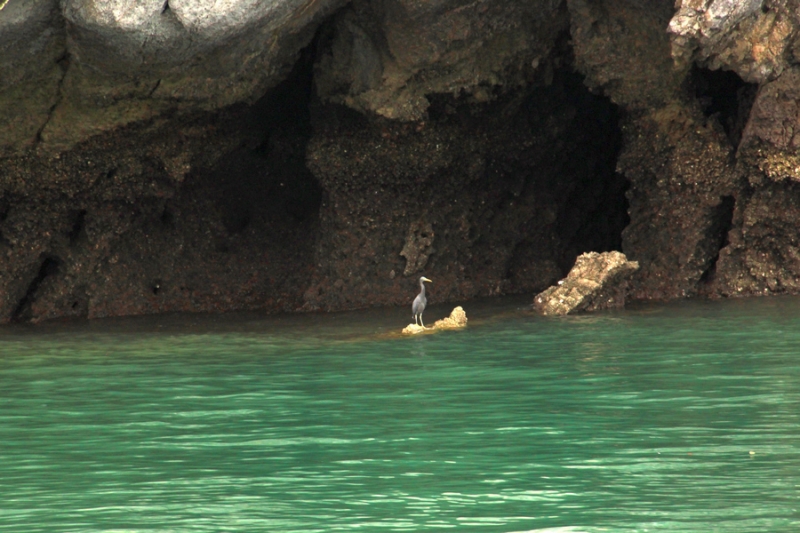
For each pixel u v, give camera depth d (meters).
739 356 45.50
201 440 32.97
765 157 64.19
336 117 70.50
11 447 32.59
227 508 25.42
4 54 59.56
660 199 70.25
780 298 65.12
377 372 45.19
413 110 67.38
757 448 29.81
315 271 75.75
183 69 62.28
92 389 43.00
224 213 78.25
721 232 69.75
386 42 65.81
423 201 74.00
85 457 31.08
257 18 58.44
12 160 66.38
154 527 24.06
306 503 25.70
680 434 31.86
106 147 67.56
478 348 51.06
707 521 23.56
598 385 40.28
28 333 65.12
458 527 23.59
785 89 61.19
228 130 71.31
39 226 70.81
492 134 73.12
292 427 34.56
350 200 73.38
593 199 80.94
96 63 60.84
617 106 76.81
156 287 76.38
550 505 25.08
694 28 57.22
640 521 23.69
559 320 60.56
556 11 66.19
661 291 69.94
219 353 52.97
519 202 77.62
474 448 30.91
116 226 73.06
